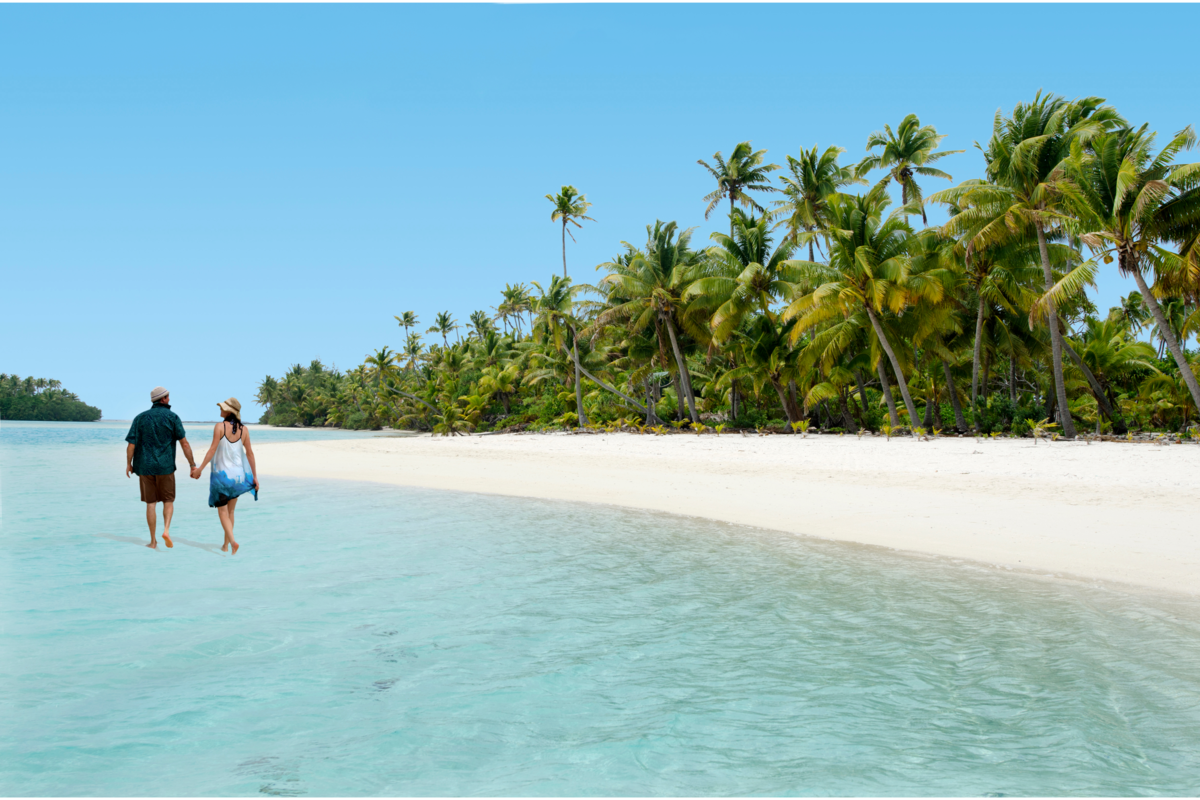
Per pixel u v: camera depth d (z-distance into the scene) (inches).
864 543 374.6
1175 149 834.8
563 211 2023.9
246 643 212.7
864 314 1200.8
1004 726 152.9
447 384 2314.2
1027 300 1092.5
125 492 677.9
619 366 1909.4
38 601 259.3
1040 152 993.5
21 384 6565.0
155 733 152.0
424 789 127.7
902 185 1473.9
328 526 445.7
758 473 708.0
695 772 134.1
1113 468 609.3
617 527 437.7
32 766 136.2
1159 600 253.8
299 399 5167.3
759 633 221.9
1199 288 835.4
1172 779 128.4
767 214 1551.4
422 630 225.6
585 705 167.6
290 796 125.2
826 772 133.4
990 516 432.5
